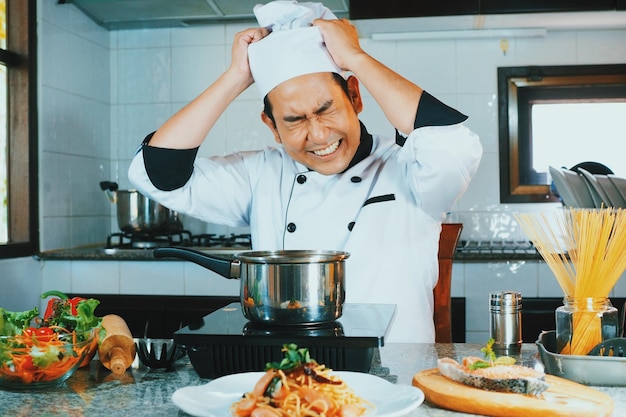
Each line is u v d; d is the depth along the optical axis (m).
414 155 1.38
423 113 1.33
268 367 0.86
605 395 0.90
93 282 2.87
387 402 0.88
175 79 3.47
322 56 1.36
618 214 1.04
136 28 3.49
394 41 3.29
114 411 0.92
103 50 3.46
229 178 1.66
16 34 2.90
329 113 1.37
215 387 0.94
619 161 3.24
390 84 1.35
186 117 1.50
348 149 1.44
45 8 2.99
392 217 1.54
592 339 1.05
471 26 3.10
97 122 3.41
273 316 1.05
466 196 3.27
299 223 1.56
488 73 3.25
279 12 1.40
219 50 3.43
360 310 1.21
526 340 2.60
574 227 1.07
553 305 2.59
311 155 1.44
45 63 2.99
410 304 1.52
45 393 1.01
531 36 3.20
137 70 3.50
